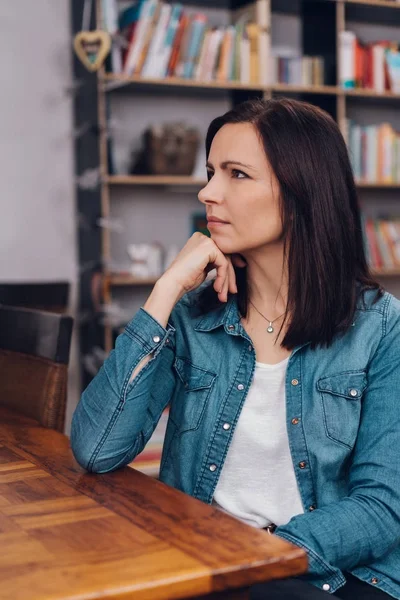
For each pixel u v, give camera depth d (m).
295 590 1.19
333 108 4.57
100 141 4.04
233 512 1.39
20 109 4.25
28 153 4.28
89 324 4.25
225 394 1.43
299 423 1.38
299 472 1.37
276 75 4.49
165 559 0.88
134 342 1.33
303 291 1.39
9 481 1.20
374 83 4.65
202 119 4.62
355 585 1.30
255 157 1.39
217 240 1.43
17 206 4.28
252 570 0.87
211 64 4.28
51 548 0.91
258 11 4.35
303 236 1.39
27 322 1.81
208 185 1.43
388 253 4.75
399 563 1.32
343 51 4.51
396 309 1.43
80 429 1.29
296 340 1.40
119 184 4.40
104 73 4.09
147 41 4.14
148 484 1.18
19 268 4.30
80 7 4.17
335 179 1.40
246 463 1.40
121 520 1.01
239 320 1.46
